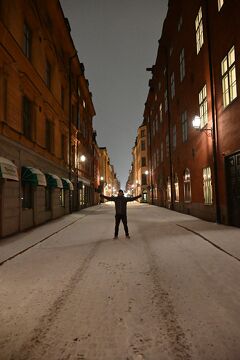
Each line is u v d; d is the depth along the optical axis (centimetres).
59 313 375
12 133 1148
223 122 1211
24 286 490
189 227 1177
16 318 363
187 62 1859
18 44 1177
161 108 3136
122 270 580
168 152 2730
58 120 1975
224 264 602
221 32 1211
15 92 1182
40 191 1491
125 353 280
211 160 1373
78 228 1329
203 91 1512
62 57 2231
